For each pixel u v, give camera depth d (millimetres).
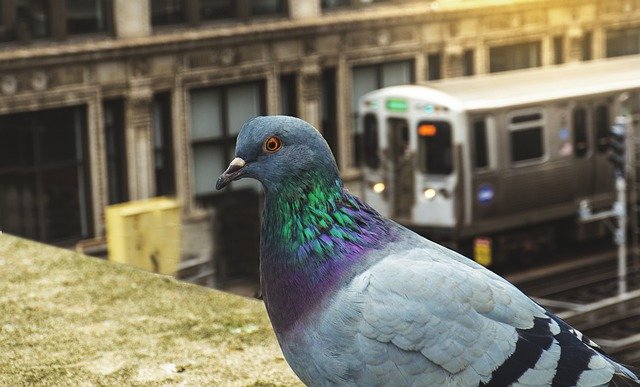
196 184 32125
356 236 3865
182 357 5445
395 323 3684
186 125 31594
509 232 27984
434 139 26875
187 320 5828
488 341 3637
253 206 30156
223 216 29688
